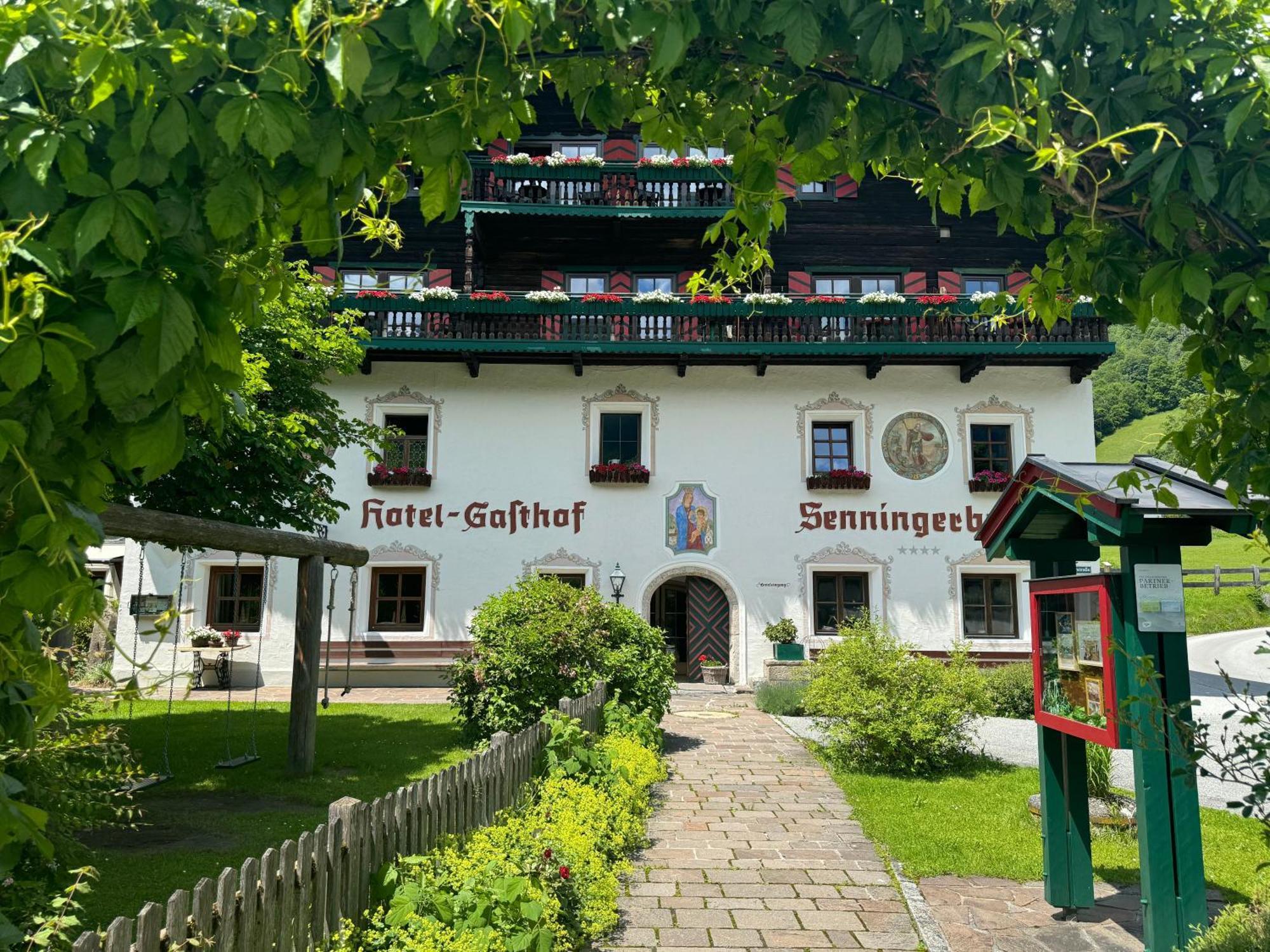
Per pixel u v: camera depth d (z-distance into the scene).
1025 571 18.72
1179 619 4.28
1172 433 2.91
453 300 18.22
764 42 2.51
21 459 1.64
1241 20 2.24
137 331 1.69
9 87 1.69
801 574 18.83
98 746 4.14
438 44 2.18
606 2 2.07
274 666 18.25
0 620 1.76
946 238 20.28
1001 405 19.31
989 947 4.73
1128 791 8.70
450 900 3.90
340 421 11.77
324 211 2.25
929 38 2.35
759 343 18.53
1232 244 2.42
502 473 19.03
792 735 12.22
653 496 19.06
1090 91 2.30
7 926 2.02
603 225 19.83
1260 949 3.61
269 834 7.01
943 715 9.65
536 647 9.95
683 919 5.14
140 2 1.79
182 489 8.75
